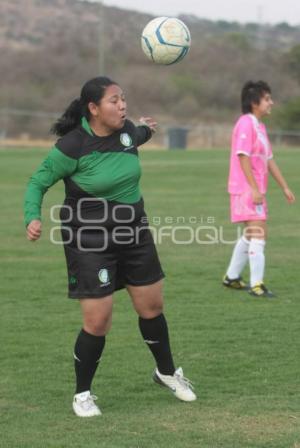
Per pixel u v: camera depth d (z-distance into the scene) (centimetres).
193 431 1468
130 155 1590
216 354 1967
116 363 1905
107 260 1580
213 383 1752
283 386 1723
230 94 15888
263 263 2616
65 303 2531
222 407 1598
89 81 1565
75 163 1562
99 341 1590
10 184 6266
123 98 1562
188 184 6159
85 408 1573
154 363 1905
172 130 11288
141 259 1608
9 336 2148
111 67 16375
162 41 1823
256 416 1542
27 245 3606
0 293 2670
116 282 1633
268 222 4266
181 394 1641
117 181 1562
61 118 1597
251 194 2595
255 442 1412
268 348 2016
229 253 3403
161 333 1656
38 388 1741
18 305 2506
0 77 15888
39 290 2714
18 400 1667
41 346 2056
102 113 1547
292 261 3222
